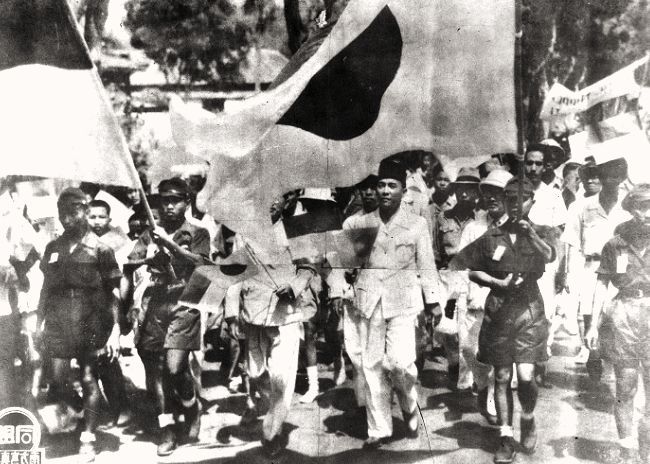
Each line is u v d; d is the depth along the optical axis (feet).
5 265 13.21
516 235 12.65
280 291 12.69
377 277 12.70
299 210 12.96
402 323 12.64
